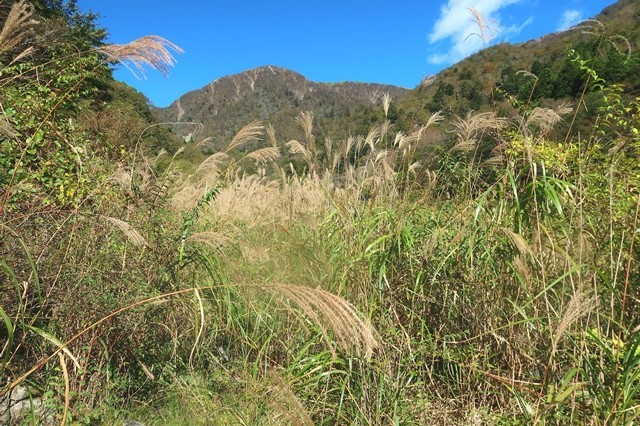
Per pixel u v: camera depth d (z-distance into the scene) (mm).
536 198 3184
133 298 3338
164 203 4199
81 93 6020
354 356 2939
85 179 4637
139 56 2758
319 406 3049
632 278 2896
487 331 3125
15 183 4078
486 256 3369
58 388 2893
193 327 3693
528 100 3822
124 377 3377
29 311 3105
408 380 3123
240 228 4543
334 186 4660
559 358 2807
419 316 3529
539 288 3021
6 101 4250
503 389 3201
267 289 1853
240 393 3303
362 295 3445
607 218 3148
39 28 3434
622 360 2268
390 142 4539
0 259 2971
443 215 3992
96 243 3631
